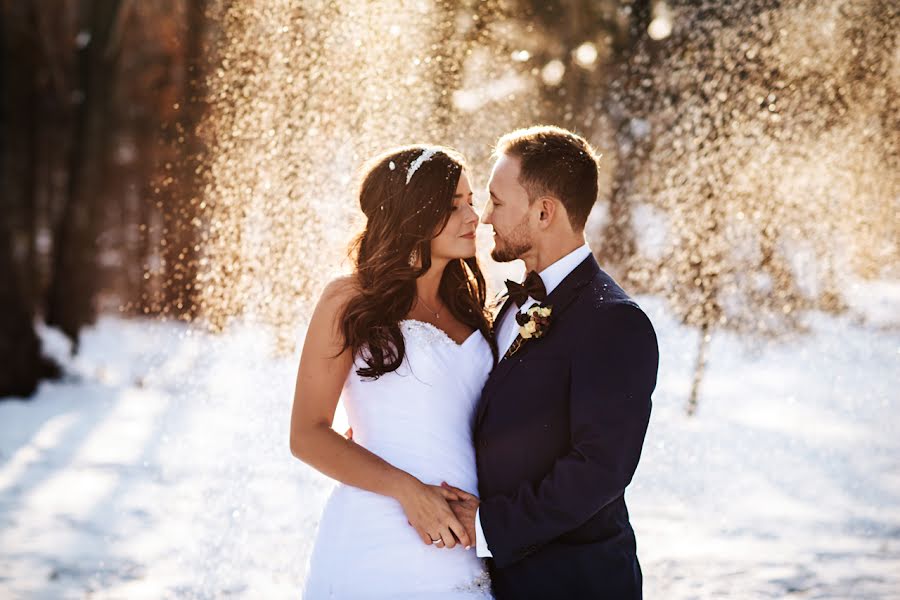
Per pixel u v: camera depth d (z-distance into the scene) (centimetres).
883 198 795
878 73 753
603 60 881
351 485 269
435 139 636
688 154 828
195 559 524
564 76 870
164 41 1282
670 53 823
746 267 868
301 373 277
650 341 262
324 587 274
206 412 870
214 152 671
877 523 592
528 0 844
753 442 784
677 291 888
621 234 875
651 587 482
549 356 265
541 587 265
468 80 679
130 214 1634
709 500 646
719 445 778
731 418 859
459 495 268
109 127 1456
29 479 696
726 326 905
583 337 262
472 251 291
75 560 524
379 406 277
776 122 787
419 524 264
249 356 765
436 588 268
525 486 259
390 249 281
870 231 817
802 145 788
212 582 489
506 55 746
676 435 809
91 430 865
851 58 753
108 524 589
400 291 282
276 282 698
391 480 266
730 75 795
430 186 282
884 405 878
